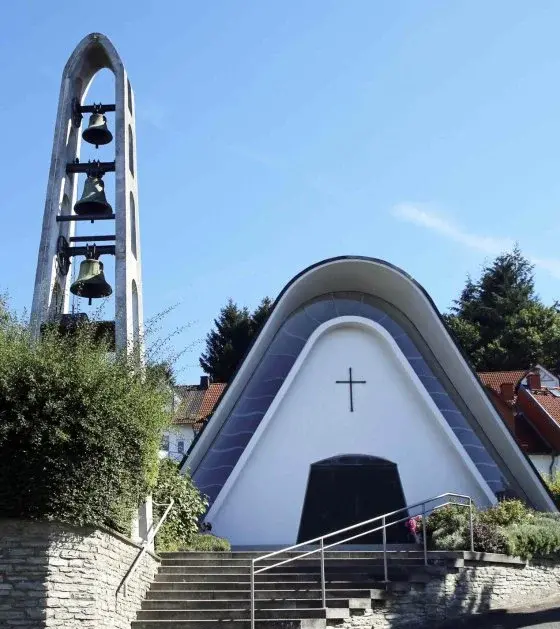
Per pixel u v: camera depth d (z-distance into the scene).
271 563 15.56
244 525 20.66
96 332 14.98
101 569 11.94
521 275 56.12
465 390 22.73
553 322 51.91
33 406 11.41
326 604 13.33
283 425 21.64
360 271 23.05
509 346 50.34
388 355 22.25
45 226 15.90
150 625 12.98
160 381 14.10
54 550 11.23
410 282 22.50
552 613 14.87
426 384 23.48
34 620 10.91
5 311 12.85
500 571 16.19
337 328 22.45
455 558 15.31
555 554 17.86
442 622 14.39
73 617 11.26
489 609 15.59
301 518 20.77
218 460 21.81
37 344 12.45
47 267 15.59
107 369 12.47
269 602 13.48
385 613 13.60
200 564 15.55
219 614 13.24
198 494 18.84
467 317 54.28
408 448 21.52
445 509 17.62
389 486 21.23
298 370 21.83
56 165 16.44
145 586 14.22
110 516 12.43
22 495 11.19
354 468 21.34
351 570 15.20
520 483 22.56
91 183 16.72
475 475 21.03
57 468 11.30
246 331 49.53
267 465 21.27
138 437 12.84
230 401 21.72
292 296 22.70
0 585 11.02
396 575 14.68
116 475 12.32
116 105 16.95
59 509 11.27
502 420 21.58
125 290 15.39
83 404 11.64
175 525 17.12
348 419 21.72
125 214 16.08
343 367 22.19
